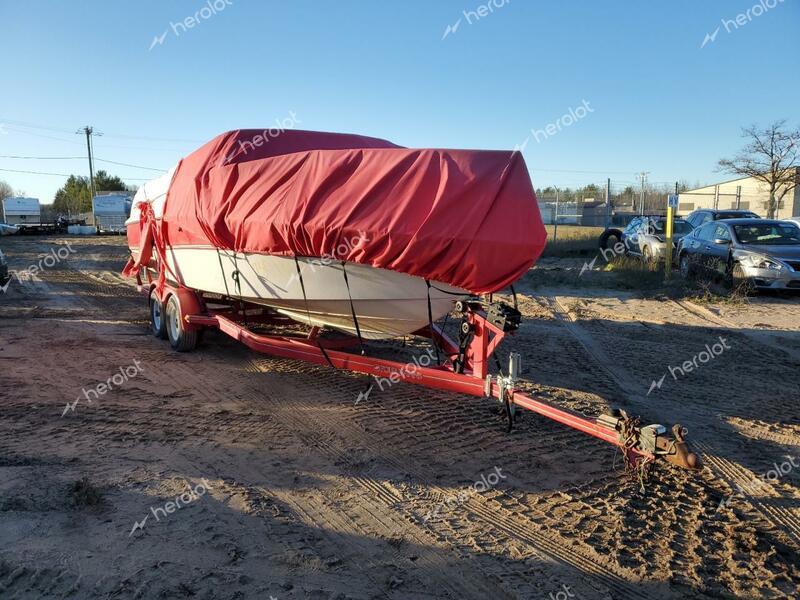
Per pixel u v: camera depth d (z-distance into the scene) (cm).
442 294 584
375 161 557
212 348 935
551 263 2097
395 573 356
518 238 496
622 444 433
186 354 894
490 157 514
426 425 601
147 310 1323
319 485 471
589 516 425
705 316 1175
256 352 912
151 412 634
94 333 1050
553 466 508
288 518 418
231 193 700
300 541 389
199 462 509
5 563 356
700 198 4000
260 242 641
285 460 517
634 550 383
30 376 763
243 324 879
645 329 1070
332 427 595
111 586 337
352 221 538
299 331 986
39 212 4862
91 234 4759
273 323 920
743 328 1059
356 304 632
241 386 732
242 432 580
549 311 1259
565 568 363
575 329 1080
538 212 507
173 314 920
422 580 350
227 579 345
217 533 396
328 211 558
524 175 509
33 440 551
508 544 389
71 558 363
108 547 377
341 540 392
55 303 1418
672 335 1017
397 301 603
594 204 3738
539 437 570
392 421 612
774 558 376
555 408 485
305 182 601
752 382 751
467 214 498
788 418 625
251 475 487
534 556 376
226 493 453
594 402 673
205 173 791
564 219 3984
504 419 615
